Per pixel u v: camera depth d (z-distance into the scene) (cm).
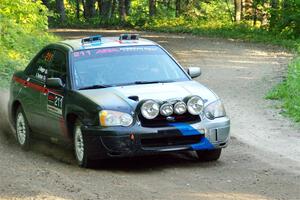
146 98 1309
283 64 3328
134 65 1438
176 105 1288
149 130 1273
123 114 1282
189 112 1298
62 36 5516
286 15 4912
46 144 1590
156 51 1485
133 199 1062
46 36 3500
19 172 1259
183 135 1288
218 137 1324
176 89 1360
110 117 1280
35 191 1095
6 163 1360
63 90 1398
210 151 1370
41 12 3578
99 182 1194
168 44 4694
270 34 5069
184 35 5653
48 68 1504
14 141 1675
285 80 2627
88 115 1303
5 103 2062
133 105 1292
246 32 5334
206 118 1319
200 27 6069
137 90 1346
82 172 1291
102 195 1085
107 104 1295
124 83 1395
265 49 4128
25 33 3197
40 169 1298
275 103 2170
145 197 1077
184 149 1295
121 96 1319
